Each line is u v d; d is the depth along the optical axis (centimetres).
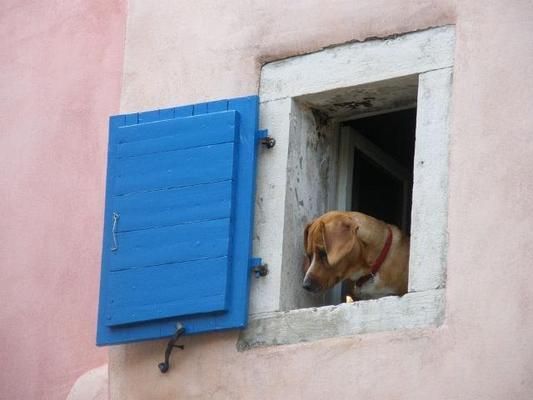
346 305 1292
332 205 1394
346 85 1344
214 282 1321
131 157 1377
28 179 1512
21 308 1476
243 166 1348
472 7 1309
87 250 1459
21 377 1456
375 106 1370
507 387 1210
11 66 1562
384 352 1261
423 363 1245
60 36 1541
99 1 1528
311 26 1370
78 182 1485
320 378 1280
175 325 1334
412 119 1473
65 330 1447
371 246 1352
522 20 1288
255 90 1381
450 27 1314
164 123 1374
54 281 1466
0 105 1553
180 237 1342
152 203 1358
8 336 1473
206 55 1411
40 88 1536
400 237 1362
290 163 1355
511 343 1220
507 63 1283
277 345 1309
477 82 1290
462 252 1256
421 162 1295
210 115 1362
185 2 1437
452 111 1293
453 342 1239
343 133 1409
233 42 1403
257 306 1326
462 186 1273
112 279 1355
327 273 1341
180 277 1333
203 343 1336
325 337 1292
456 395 1225
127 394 1357
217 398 1319
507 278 1235
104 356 1420
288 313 1313
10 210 1512
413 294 1268
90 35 1523
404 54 1326
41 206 1497
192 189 1348
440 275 1263
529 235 1238
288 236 1342
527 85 1271
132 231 1358
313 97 1362
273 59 1381
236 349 1323
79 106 1507
